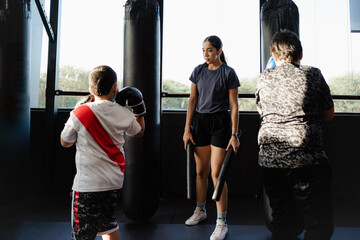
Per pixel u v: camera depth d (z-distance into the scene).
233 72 2.17
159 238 2.15
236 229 2.32
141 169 2.37
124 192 2.41
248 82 3.34
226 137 2.19
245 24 3.31
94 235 1.45
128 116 1.60
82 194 1.44
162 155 3.36
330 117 1.51
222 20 3.32
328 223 1.34
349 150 3.24
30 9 2.72
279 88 1.44
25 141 2.66
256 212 2.75
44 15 3.10
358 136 3.24
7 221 2.50
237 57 3.33
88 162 1.45
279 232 1.48
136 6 2.45
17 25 2.59
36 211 2.78
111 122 1.52
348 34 3.26
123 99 1.62
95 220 1.45
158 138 2.48
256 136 3.29
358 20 3.25
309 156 1.36
